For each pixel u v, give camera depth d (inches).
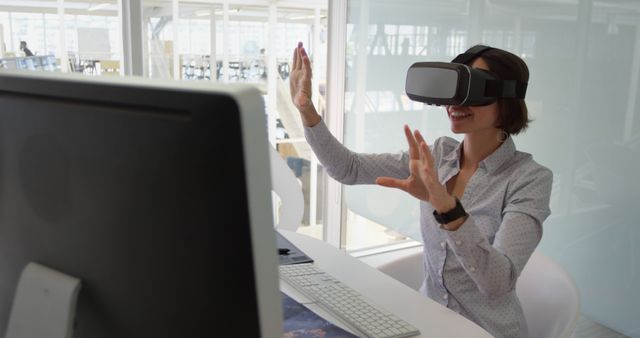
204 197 20.1
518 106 58.6
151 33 149.8
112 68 150.6
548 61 86.8
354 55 131.0
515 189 58.2
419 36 111.4
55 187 25.4
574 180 85.0
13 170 27.1
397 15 116.6
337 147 73.9
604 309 82.5
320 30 179.2
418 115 113.7
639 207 76.1
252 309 20.1
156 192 21.5
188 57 162.7
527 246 53.7
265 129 19.3
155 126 21.0
